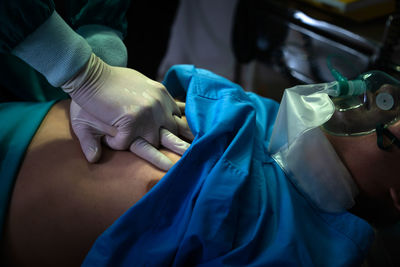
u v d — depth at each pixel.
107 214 0.64
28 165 0.67
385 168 0.65
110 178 0.67
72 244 0.62
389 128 0.63
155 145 0.71
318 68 1.43
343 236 0.65
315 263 0.60
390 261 0.91
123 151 0.71
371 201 0.71
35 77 0.94
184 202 0.64
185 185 0.65
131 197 0.65
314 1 1.44
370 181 0.67
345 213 0.68
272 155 0.75
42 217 0.62
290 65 1.58
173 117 0.76
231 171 0.64
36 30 0.60
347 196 0.68
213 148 0.68
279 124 0.72
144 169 0.68
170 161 0.68
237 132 0.73
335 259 0.61
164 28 1.49
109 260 0.57
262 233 0.62
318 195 0.69
